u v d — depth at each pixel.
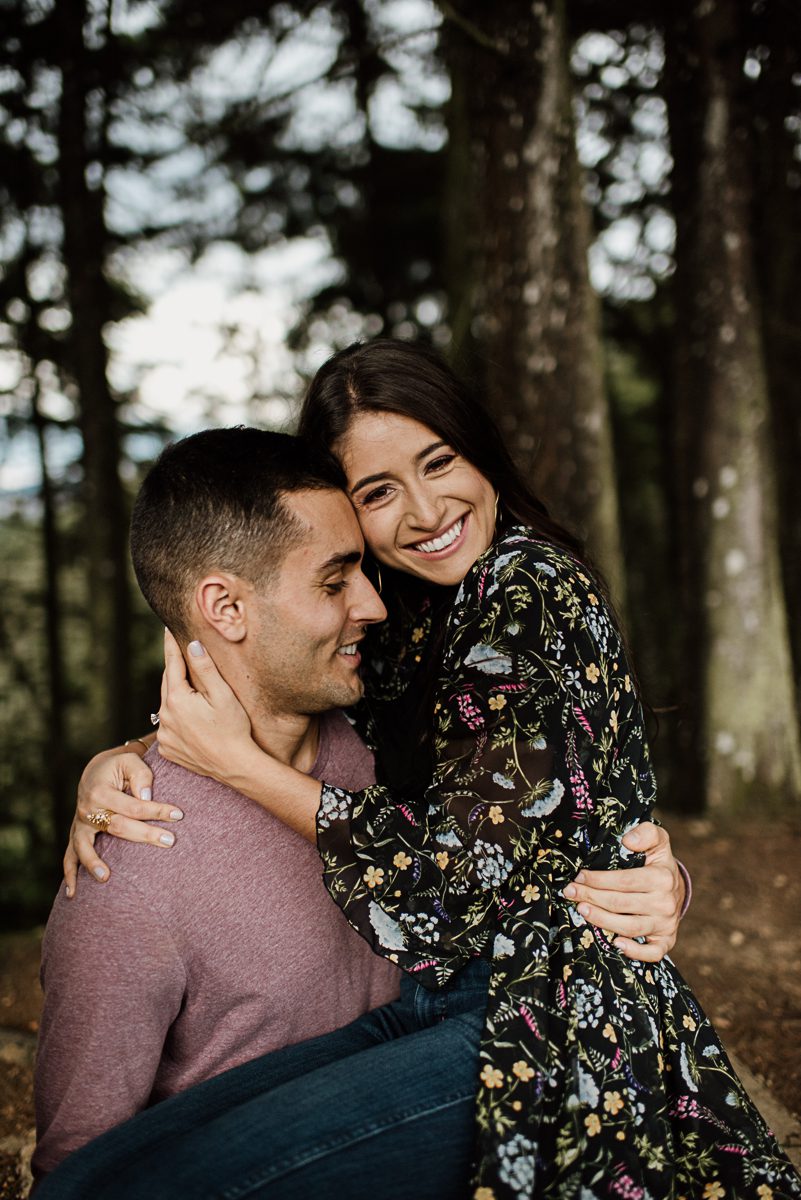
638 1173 1.39
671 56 5.76
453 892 1.50
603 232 8.00
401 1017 1.68
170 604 1.61
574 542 1.99
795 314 7.00
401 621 1.98
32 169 8.42
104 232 8.30
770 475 5.62
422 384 1.82
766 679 5.52
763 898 4.13
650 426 10.80
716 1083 1.53
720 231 5.59
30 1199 1.38
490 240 5.19
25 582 11.44
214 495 1.56
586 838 1.55
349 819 1.53
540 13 4.93
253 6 7.30
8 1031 3.00
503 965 1.47
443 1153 1.41
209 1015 1.59
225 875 1.56
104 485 8.27
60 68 7.49
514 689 1.53
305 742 1.78
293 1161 1.34
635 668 1.85
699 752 5.64
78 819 1.59
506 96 5.04
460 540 1.87
